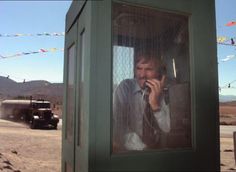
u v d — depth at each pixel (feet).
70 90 12.57
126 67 9.77
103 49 8.87
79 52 10.75
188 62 10.05
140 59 10.02
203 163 9.68
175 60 10.30
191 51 9.98
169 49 10.30
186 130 9.89
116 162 8.70
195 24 10.11
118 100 9.39
